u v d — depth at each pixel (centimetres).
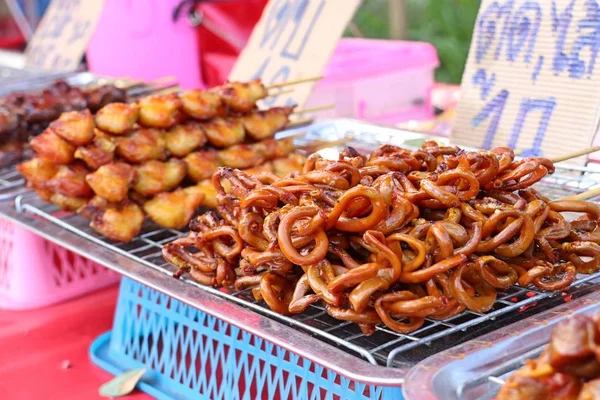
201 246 173
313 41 278
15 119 281
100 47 477
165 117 228
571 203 161
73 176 223
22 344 227
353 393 149
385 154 181
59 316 242
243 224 159
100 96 295
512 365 119
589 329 97
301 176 163
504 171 161
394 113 374
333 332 152
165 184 225
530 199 162
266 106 290
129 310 212
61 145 221
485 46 232
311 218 145
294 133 279
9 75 419
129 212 217
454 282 143
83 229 228
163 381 199
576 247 156
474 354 119
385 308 141
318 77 268
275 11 302
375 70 359
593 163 210
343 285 140
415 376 113
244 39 435
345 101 354
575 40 209
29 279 248
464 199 152
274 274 157
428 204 156
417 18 714
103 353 220
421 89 383
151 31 446
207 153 237
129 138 225
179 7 430
